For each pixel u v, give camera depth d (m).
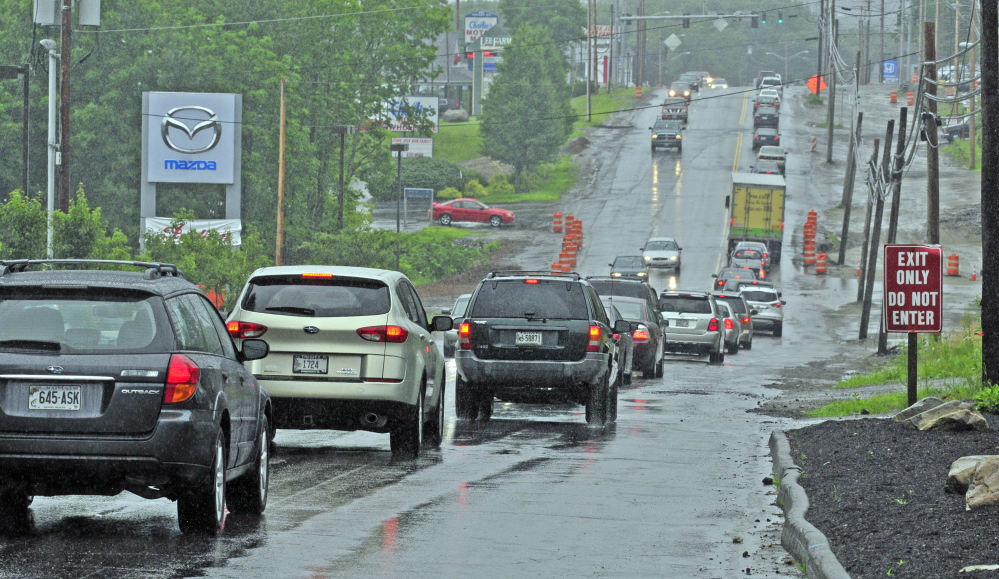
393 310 40.44
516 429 50.66
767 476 38.06
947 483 29.39
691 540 27.69
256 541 26.50
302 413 39.78
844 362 103.50
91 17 122.12
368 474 37.00
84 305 25.64
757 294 137.12
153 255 131.38
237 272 131.00
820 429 45.31
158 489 26.14
